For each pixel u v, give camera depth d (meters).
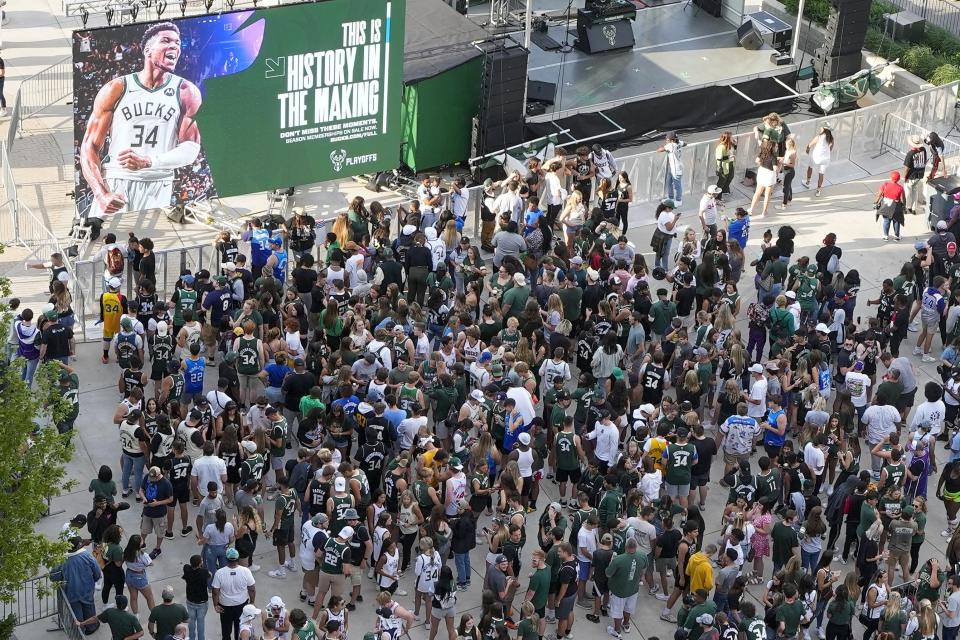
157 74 37.62
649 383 31.91
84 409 32.75
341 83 40.22
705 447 29.84
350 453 30.47
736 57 49.12
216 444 29.48
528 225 37.66
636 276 35.09
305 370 30.47
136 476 29.50
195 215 40.97
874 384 34.00
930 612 26.89
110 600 27.70
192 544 29.14
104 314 33.59
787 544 28.69
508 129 43.34
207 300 33.00
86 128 37.47
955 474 31.22
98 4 46.12
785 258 36.47
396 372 30.44
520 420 29.83
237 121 39.28
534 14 50.06
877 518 28.61
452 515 28.34
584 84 46.56
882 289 37.03
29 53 47.03
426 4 45.62
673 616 28.53
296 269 34.34
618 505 28.48
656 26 50.97
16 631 27.14
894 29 52.25
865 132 45.56
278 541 28.12
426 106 42.56
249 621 24.75
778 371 32.06
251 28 38.31
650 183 42.44
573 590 27.11
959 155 44.91
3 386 25.73
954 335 35.97
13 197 38.84
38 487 24.69
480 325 33.28
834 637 27.77
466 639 25.48
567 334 34.25
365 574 28.80
